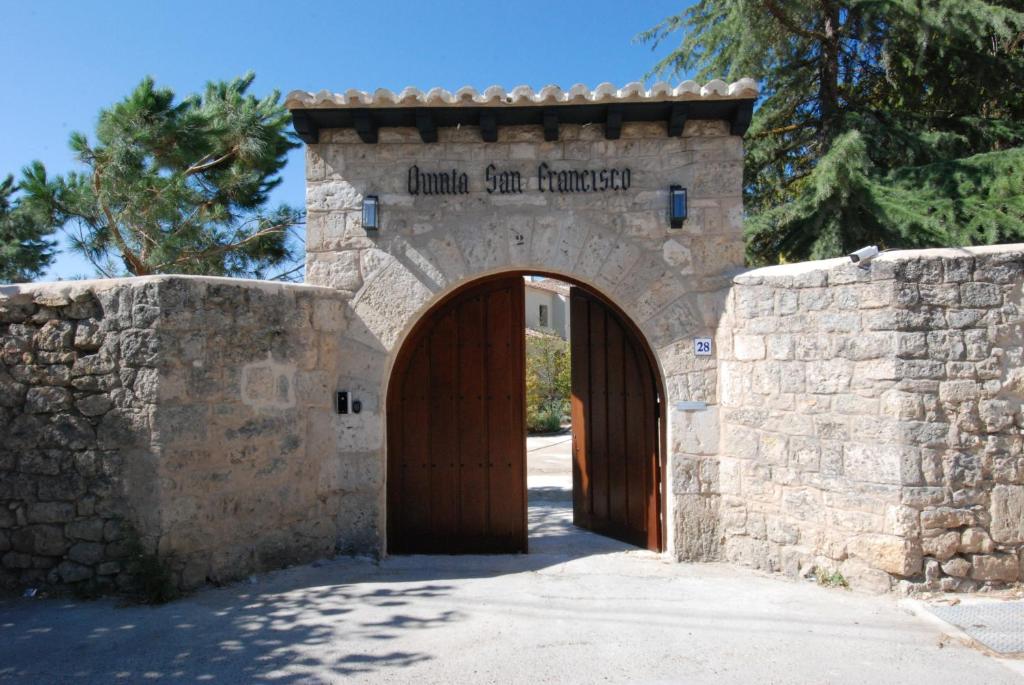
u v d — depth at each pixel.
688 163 5.80
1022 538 4.69
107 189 8.30
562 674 3.63
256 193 10.88
